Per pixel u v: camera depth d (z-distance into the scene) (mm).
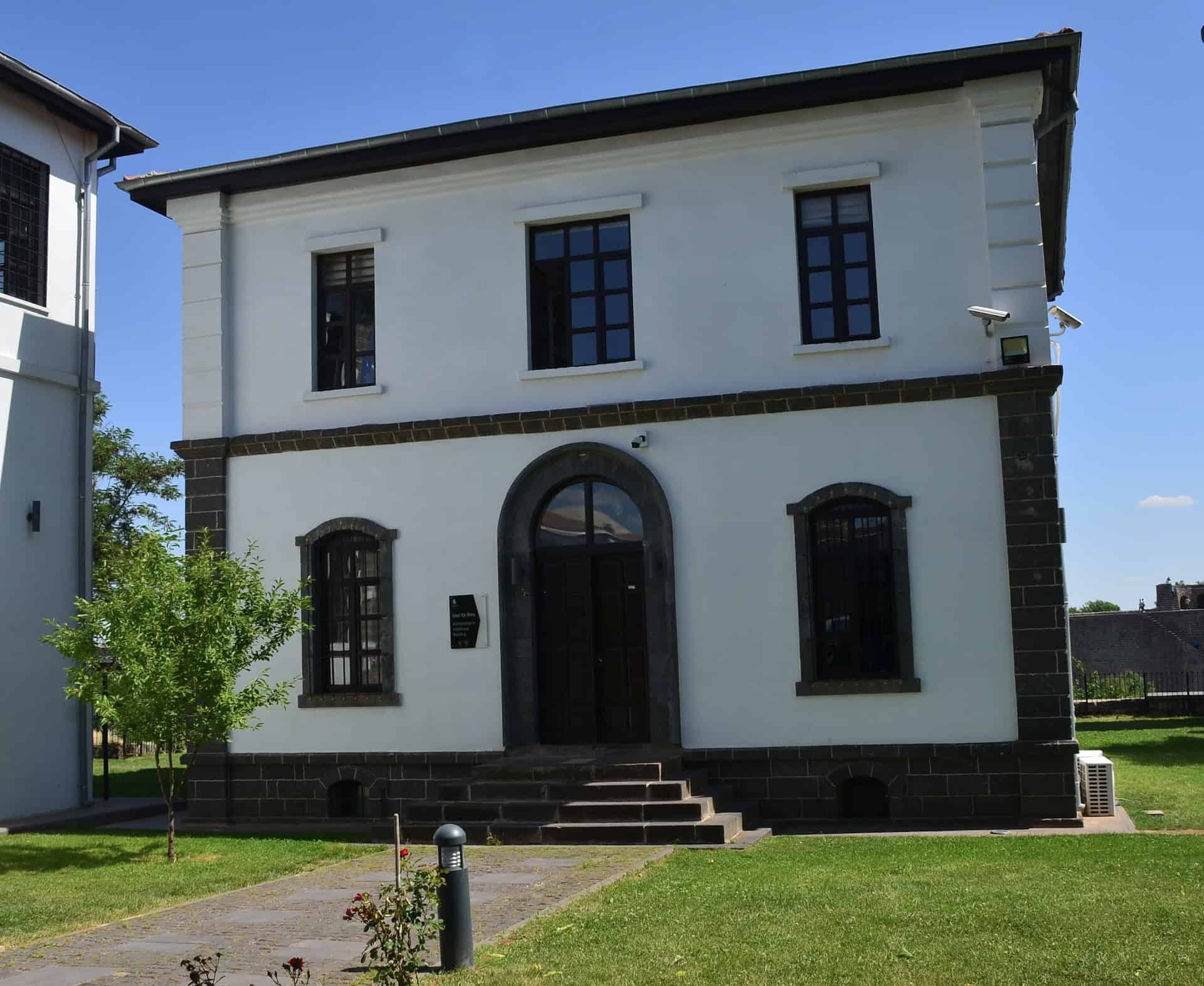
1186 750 21000
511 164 15703
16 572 16094
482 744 15141
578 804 13234
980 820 13492
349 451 15961
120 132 17953
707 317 14938
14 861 12320
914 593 13945
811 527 14469
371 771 15453
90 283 17719
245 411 16469
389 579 15617
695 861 11148
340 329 16453
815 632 14250
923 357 14258
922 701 13828
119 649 12203
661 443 14852
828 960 7066
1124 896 8578
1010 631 13664
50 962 8117
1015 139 14172
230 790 15875
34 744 16156
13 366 16156
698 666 14469
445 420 15508
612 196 15359
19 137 16641
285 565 16031
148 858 12547
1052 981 6469
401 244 16125
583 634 15133
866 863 10758
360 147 15609
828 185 14727
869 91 14359
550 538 15344
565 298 15641
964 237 14289
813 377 14547
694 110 14797
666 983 6723
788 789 14086
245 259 16719
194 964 7676
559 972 7047
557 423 15180
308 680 15773
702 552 14594
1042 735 13422
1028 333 13945
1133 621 41531
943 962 6938
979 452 13938
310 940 8539
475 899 9609
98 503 26906
